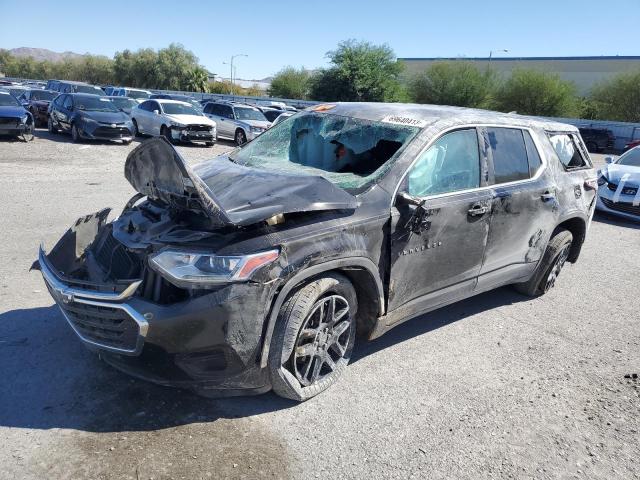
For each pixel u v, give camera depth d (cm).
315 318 327
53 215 750
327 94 5116
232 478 269
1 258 549
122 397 326
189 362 289
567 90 5241
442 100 5475
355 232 329
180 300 289
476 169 425
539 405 363
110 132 1744
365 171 387
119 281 299
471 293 446
